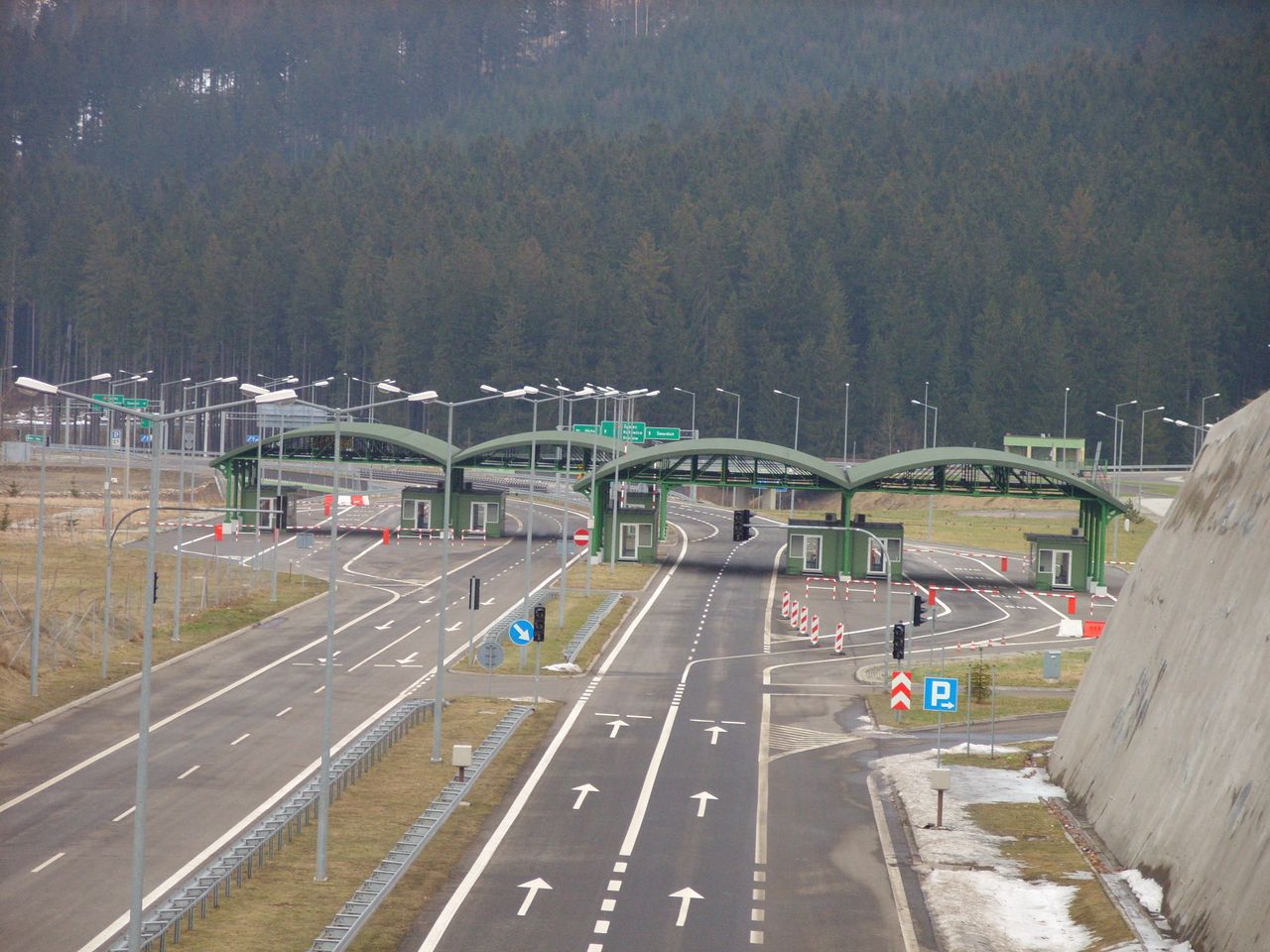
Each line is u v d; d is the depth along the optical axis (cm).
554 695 18912
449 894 10838
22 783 13825
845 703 19200
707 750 16162
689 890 11150
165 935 9469
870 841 12769
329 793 13388
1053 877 11694
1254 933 8888
